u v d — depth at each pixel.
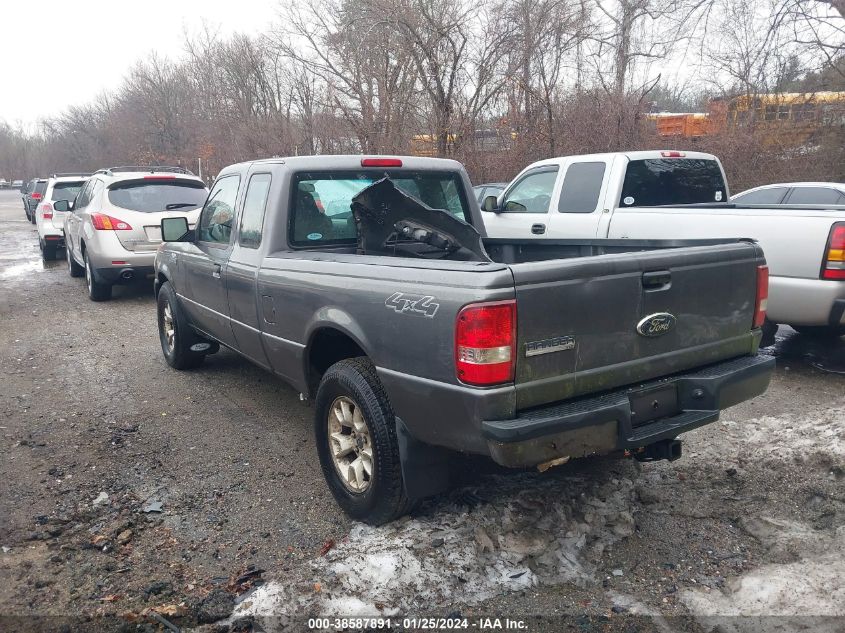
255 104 25.41
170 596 3.14
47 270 13.72
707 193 8.19
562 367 3.00
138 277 9.70
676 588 3.15
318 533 3.67
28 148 74.50
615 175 7.56
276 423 5.24
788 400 5.52
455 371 2.92
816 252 5.80
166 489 4.17
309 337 3.95
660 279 3.26
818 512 3.72
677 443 3.42
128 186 9.77
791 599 3.03
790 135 15.35
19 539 3.59
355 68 17.77
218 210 5.47
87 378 6.38
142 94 35.06
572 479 3.98
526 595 3.10
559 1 16.09
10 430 5.08
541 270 2.90
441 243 4.45
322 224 4.59
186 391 5.99
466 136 16.84
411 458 3.36
